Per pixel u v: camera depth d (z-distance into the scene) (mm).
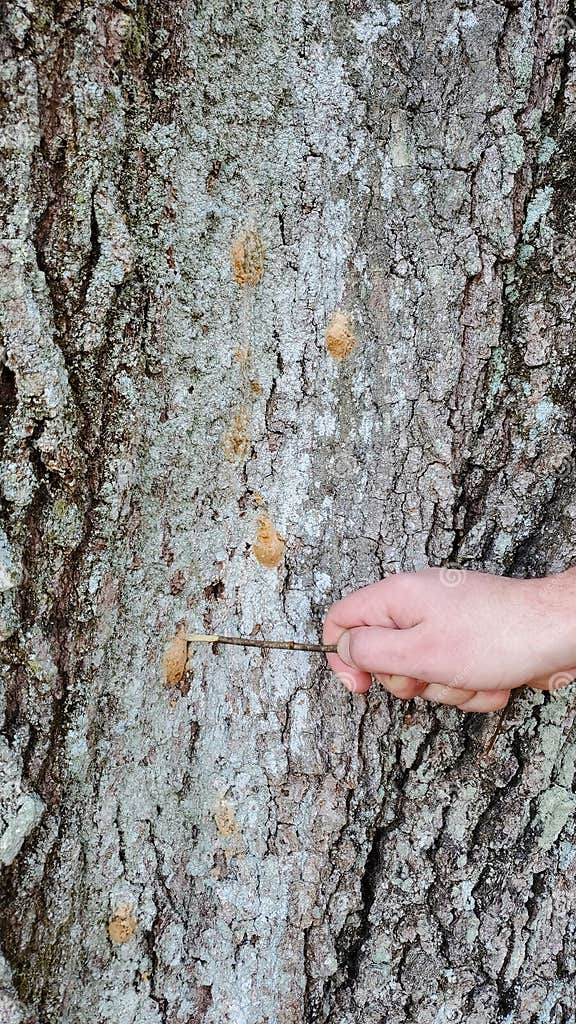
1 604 540
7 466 537
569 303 622
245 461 626
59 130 523
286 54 580
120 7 529
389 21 585
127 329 567
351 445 632
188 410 603
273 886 645
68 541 560
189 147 574
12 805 544
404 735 651
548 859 658
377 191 605
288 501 633
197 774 639
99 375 562
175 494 610
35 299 528
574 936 663
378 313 620
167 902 627
